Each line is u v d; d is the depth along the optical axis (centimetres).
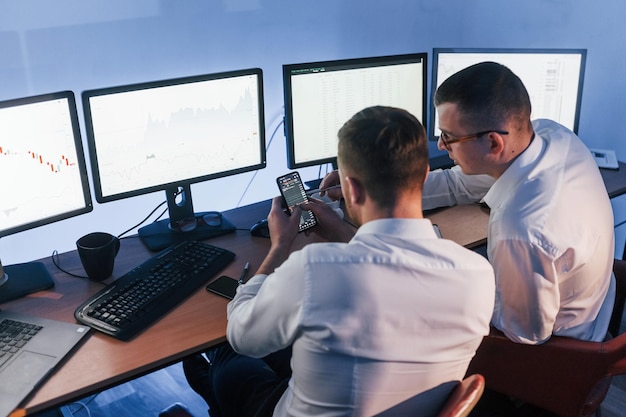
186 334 148
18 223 168
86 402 216
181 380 227
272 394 147
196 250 180
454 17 285
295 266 106
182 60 231
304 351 108
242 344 123
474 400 107
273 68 251
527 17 266
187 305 159
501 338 157
